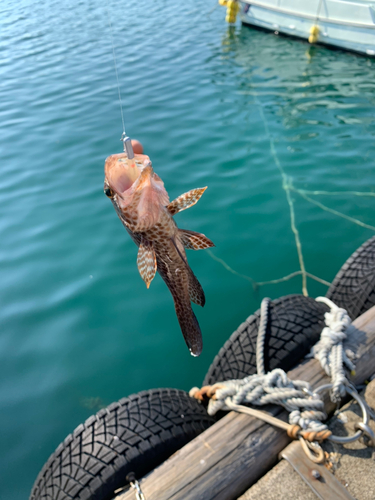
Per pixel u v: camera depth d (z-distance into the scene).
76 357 0.94
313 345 0.61
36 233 1.29
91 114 2.03
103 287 1.11
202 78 2.42
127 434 0.51
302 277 1.09
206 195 1.41
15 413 0.84
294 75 2.44
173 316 1.02
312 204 1.33
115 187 0.38
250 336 0.63
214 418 0.61
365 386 0.56
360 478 0.45
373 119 1.85
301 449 0.47
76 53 3.01
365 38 2.65
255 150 1.65
